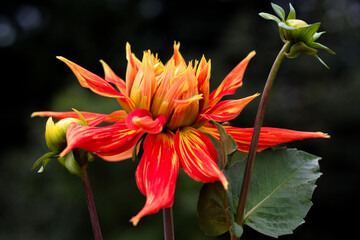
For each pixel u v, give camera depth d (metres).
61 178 6.60
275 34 12.56
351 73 12.14
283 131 1.33
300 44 1.17
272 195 1.37
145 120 1.15
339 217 11.16
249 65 12.12
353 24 13.24
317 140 11.14
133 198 6.48
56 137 1.29
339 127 11.21
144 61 1.28
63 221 7.25
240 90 11.34
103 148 1.20
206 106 1.32
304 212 1.34
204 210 1.23
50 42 12.83
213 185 1.21
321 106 11.34
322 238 11.02
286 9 14.19
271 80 1.19
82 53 12.94
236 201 1.37
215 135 1.36
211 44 15.11
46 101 13.02
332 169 11.22
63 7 12.91
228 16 15.18
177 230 6.16
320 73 12.32
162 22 15.51
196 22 15.12
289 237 11.06
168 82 1.28
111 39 13.41
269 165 1.39
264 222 1.35
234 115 1.31
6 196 7.75
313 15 13.42
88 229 7.11
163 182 1.14
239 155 1.50
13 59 12.88
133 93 1.30
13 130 12.81
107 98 6.94
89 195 1.31
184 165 1.18
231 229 1.18
